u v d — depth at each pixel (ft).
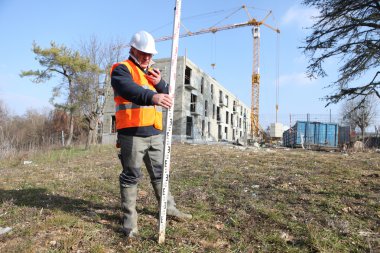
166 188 9.72
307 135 88.84
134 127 10.43
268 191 16.83
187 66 109.91
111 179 21.09
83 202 14.66
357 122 112.27
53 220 11.41
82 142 76.69
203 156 36.76
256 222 11.81
